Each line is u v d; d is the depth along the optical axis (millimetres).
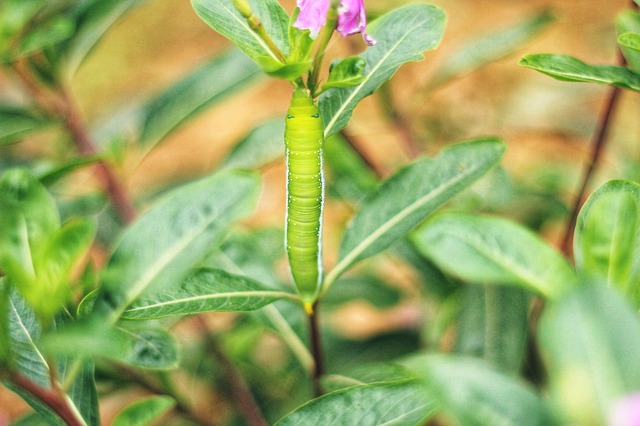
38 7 513
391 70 414
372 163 569
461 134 974
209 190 390
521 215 602
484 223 384
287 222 403
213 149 1354
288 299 417
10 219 361
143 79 1581
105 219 607
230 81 576
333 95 417
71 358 399
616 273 363
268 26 406
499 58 584
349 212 624
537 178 715
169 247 386
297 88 386
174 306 400
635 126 946
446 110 1045
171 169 1300
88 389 402
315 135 385
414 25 425
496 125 1117
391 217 435
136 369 502
